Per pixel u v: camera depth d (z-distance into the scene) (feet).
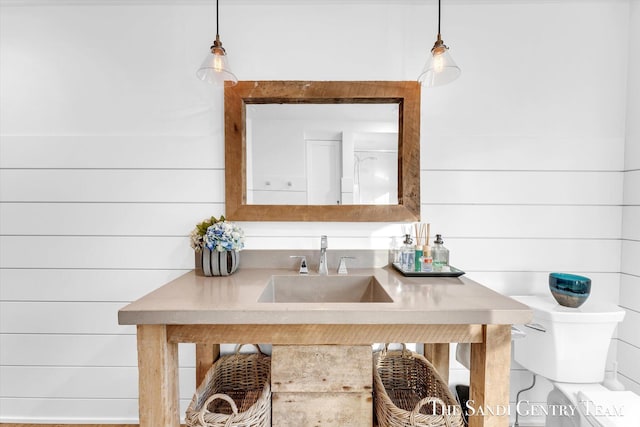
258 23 4.74
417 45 4.76
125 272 4.86
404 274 4.25
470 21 4.75
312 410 3.28
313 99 4.77
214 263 4.25
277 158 4.83
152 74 4.78
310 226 4.88
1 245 4.83
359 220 4.78
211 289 3.66
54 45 4.74
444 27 4.75
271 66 4.76
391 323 2.97
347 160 4.83
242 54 4.75
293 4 4.74
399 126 4.82
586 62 4.74
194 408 3.48
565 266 4.86
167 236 4.85
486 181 4.83
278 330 3.14
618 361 4.87
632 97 4.65
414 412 3.22
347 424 3.29
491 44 4.76
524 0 4.70
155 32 4.76
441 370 4.60
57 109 4.76
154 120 4.80
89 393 4.94
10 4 4.68
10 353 4.92
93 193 4.81
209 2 4.74
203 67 3.83
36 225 4.82
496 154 4.81
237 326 3.13
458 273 4.18
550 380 4.15
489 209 4.84
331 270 4.79
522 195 4.83
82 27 4.75
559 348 4.06
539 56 4.75
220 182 4.83
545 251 4.86
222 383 4.62
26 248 4.84
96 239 4.84
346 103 4.82
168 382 3.15
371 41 4.75
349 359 3.27
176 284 3.89
